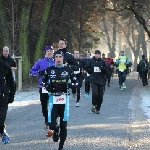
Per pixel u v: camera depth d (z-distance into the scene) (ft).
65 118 41.29
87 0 192.34
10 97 45.80
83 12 200.03
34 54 153.28
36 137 48.21
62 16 184.75
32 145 43.39
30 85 144.05
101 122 60.90
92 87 71.97
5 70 44.86
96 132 51.57
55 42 182.60
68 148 41.75
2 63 44.80
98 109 72.38
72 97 102.68
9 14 143.54
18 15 146.61
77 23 211.61
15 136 49.01
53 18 175.73
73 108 80.12
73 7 188.75
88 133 50.80
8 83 45.52
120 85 134.31
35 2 164.96
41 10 166.71
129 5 181.78
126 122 61.31
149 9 181.78
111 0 189.37
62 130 41.06
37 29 156.35
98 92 72.18
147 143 44.50
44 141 45.65
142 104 89.92
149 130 53.36
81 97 105.50
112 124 58.80
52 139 46.91
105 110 77.51
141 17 184.75
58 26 180.45
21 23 143.74
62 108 41.47
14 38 140.05
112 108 81.10
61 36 187.52
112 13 312.91
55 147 42.32
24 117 66.90
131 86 154.61
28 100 97.86
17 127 56.03
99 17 252.21
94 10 207.51
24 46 144.25
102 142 44.93
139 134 50.31
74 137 47.98
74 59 52.31
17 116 68.18
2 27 140.36
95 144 43.80
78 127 55.52
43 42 153.48
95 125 57.57
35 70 52.24
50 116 41.68
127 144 43.88
